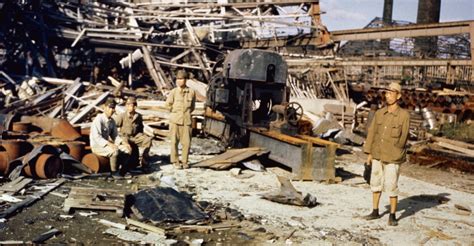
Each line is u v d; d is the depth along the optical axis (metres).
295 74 21.97
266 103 11.55
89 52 22.44
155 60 20.12
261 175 8.89
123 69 21.58
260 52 10.72
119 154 8.09
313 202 6.93
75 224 5.59
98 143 8.11
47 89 16.47
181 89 9.15
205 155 10.80
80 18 21.95
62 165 7.74
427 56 30.16
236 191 7.57
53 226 5.48
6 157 7.41
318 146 8.79
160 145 11.83
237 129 11.31
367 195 7.82
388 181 6.18
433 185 9.14
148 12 23.70
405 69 29.53
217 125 12.52
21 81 16.75
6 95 15.12
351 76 29.53
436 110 19.62
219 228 5.71
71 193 6.49
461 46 31.17
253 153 9.40
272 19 24.05
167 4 24.44
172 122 9.10
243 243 5.29
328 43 23.45
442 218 6.72
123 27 21.80
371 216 6.45
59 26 21.08
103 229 5.46
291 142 8.77
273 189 7.79
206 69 20.56
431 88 23.36
